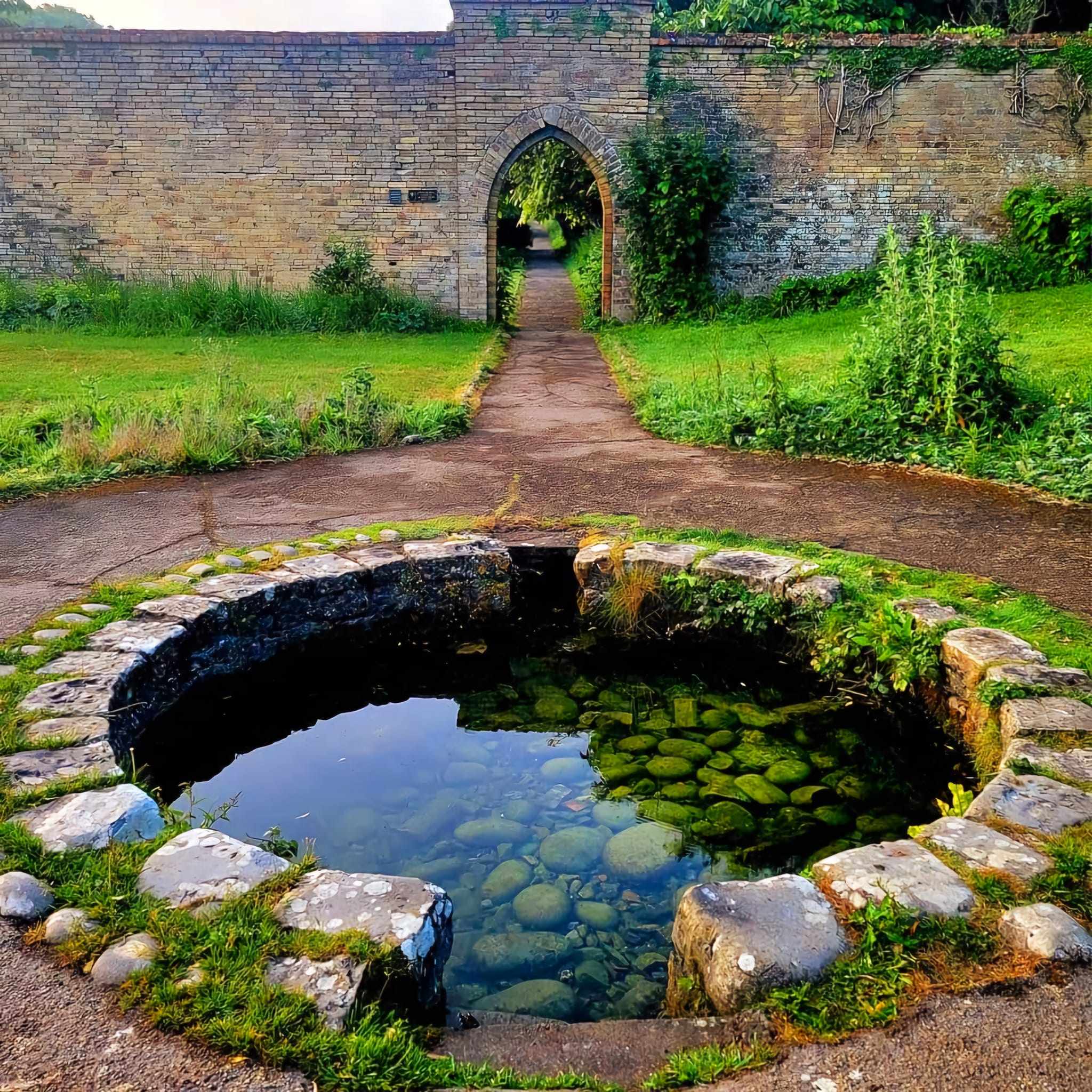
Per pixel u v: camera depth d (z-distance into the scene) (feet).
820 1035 6.00
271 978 6.32
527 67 45.65
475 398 29.86
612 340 43.32
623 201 47.24
